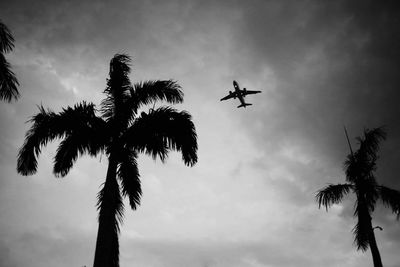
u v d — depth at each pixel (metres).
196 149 10.84
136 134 10.78
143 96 11.75
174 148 10.82
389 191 14.90
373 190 14.57
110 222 9.87
